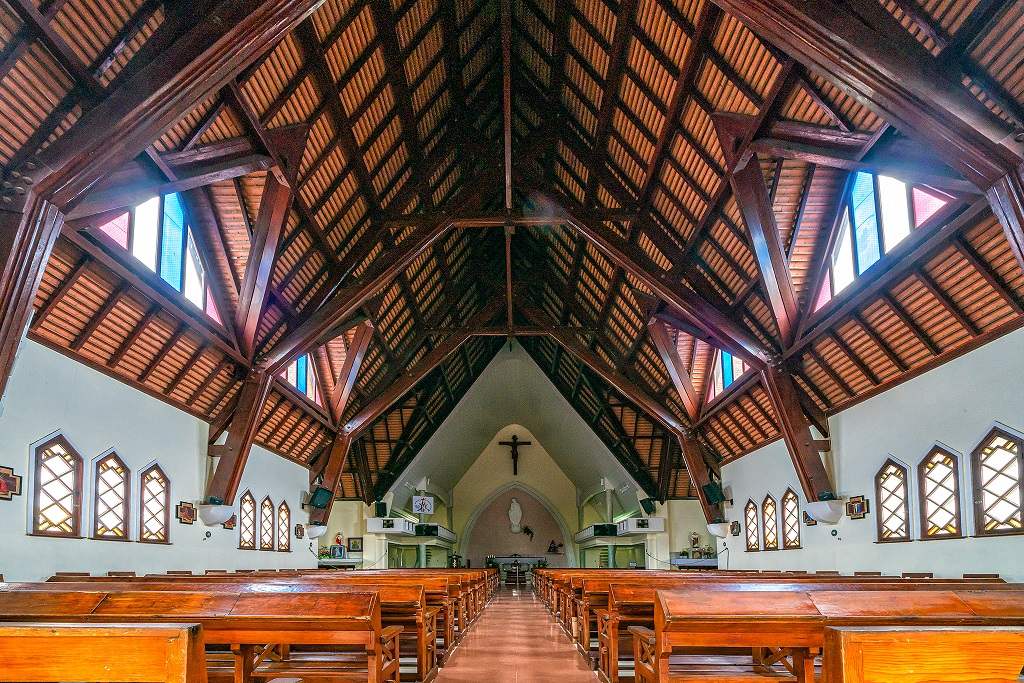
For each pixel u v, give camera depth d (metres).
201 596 4.29
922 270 8.97
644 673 5.33
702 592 4.11
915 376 10.39
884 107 6.55
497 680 7.08
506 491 36.06
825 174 10.14
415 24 11.48
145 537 11.23
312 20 9.38
